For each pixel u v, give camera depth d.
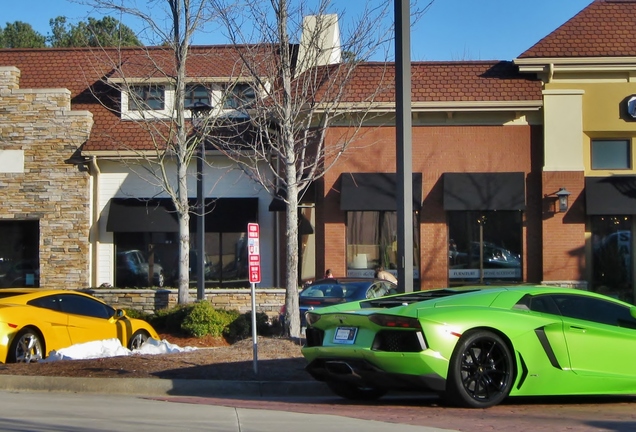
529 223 24.50
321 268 24.45
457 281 24.56
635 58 23.94
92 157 25.27
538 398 10.67
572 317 9.79
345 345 9.43
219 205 25.64
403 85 12.02
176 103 19.08
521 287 10.04
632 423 8.59
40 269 25.50
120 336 15.93
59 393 11.37
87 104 26.92
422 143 24.48
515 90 24.23
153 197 24.30
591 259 24.53
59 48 29.22
